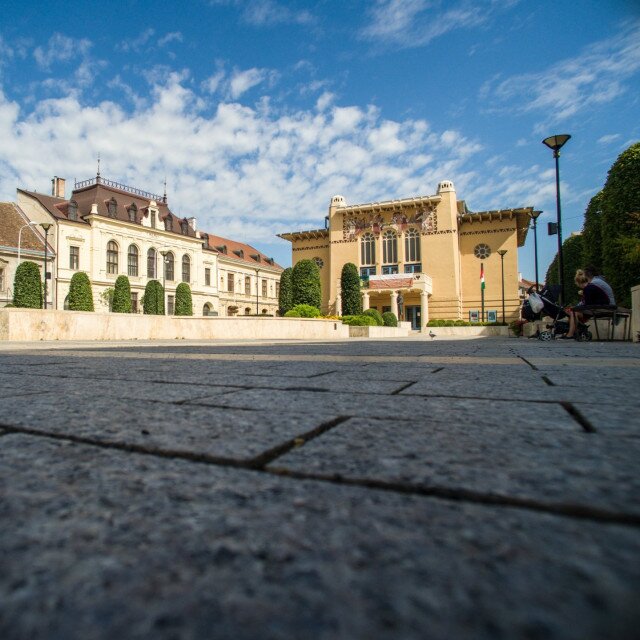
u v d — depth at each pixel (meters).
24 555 0.58
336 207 42.88
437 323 35.47
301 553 0.57
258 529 0.65
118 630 0.42
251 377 2.83
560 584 0.47
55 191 42.62
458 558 0.54
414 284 36.94
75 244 36.31
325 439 1.18
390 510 0.71
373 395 2.01
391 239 41.00
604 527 0.63
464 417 1.48
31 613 0.46
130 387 2.34
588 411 1.54
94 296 37.00
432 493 0.79
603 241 15.39
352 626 0.41
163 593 0.49
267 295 59.81
